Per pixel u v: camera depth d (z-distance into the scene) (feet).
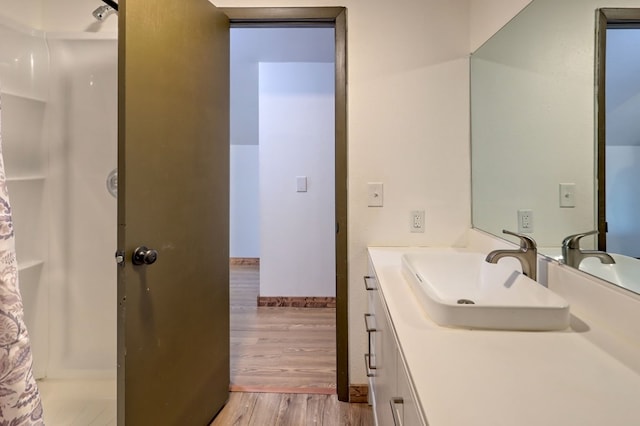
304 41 8.58
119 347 3.83
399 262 5.10
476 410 1.83
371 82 6.11
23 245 6.10
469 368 2.26
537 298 3.24
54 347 6.36
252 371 7.13
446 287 4.54
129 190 3.86
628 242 2.69
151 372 4.22
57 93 6.29
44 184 6.31
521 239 3.89
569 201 3.52
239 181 16.40
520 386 2.06
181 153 4.75
